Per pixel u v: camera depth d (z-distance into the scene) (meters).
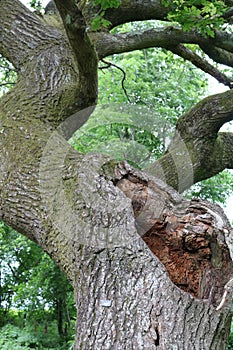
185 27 3.64
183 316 1.85
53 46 3.44
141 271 1.95
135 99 8.24
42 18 3.82
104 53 3.99
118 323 1.85
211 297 1.96
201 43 4.45
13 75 5.93
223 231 2.08
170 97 9.17
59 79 3.19
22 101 3.02
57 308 10.52
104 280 1.96
